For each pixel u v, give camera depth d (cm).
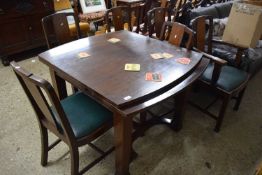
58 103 109
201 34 207
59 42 203
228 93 188
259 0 279
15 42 307
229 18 246
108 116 143
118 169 153
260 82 292
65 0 362
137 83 131
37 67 305
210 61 191
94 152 179
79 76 137
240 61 227
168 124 203
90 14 369
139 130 178
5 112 218
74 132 131
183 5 309
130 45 186
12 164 167
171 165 172
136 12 281
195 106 218
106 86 128
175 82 136
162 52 173
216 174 167
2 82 267
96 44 186
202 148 188
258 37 245
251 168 173
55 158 172
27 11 303
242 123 220
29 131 197
